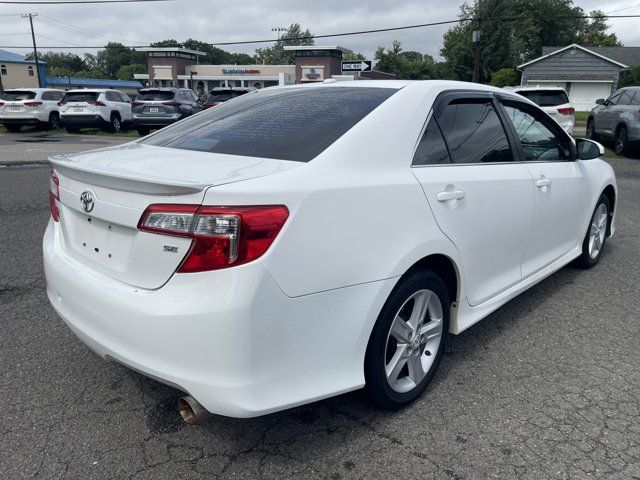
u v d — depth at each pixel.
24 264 4.84
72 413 2.71
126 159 2.51
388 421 2.67
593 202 4.64
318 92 3.10
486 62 42.62
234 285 1.96
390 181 2.49
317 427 2.62
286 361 2.12
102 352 2.33
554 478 2.28
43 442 2.48
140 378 3.04
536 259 3.86
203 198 1.98
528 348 3.44
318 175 2.24
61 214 2.69
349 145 2.44
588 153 4.31
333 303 2.24
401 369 2.71
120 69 126.44
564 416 2.71
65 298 2.52
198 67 55.84
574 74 42.59
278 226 2.03
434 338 2.90
